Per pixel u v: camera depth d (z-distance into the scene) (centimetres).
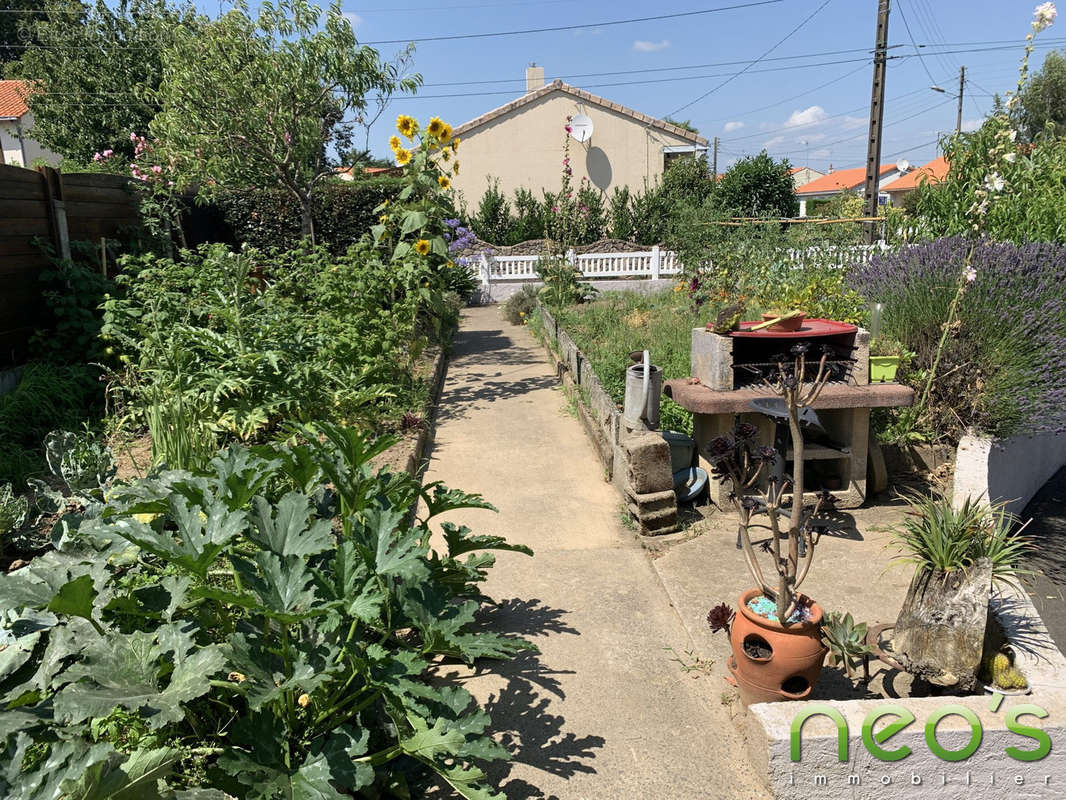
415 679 329
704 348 521
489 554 384
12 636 266
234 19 886
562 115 2319
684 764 281
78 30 2398
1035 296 644
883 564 438
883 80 1477
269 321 605
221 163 932
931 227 870
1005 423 614
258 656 237
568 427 695
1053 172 872
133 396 593
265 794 210
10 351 638
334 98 998
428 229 894
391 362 727
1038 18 554
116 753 188
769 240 1173
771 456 321
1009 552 331
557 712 310
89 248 741
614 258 1719
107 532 263
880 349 577
